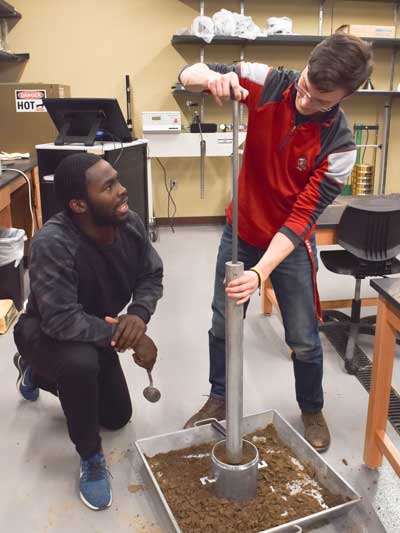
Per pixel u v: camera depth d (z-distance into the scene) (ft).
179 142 14.88
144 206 13.06
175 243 15.28
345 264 8.09
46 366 5.03
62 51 15.93
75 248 4.83
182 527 4.67
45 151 10.24
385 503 5.16
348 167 4.87
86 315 4.89
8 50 15.34
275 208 5.28
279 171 5.06
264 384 7.38
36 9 15.55
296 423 6.46
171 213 17.61
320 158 4.89
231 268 4.06
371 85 16.22
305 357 5.78
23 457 5.86
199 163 17.20
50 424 6.46
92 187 4.60
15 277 9.79
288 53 16.48
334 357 8.21
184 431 5.68
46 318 4.73
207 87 4.61
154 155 14.92
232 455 4.76
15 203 12.07
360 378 7.57
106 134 10.89
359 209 7.35
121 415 6.18
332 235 7.91
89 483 5.13
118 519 4.95
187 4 15.89
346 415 6.64
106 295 5.27
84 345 4.92
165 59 16.22
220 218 17.85
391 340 5.16
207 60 16.34
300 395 6.06
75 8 15.64
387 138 17.13
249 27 14.94
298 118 4.72
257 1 16.08
